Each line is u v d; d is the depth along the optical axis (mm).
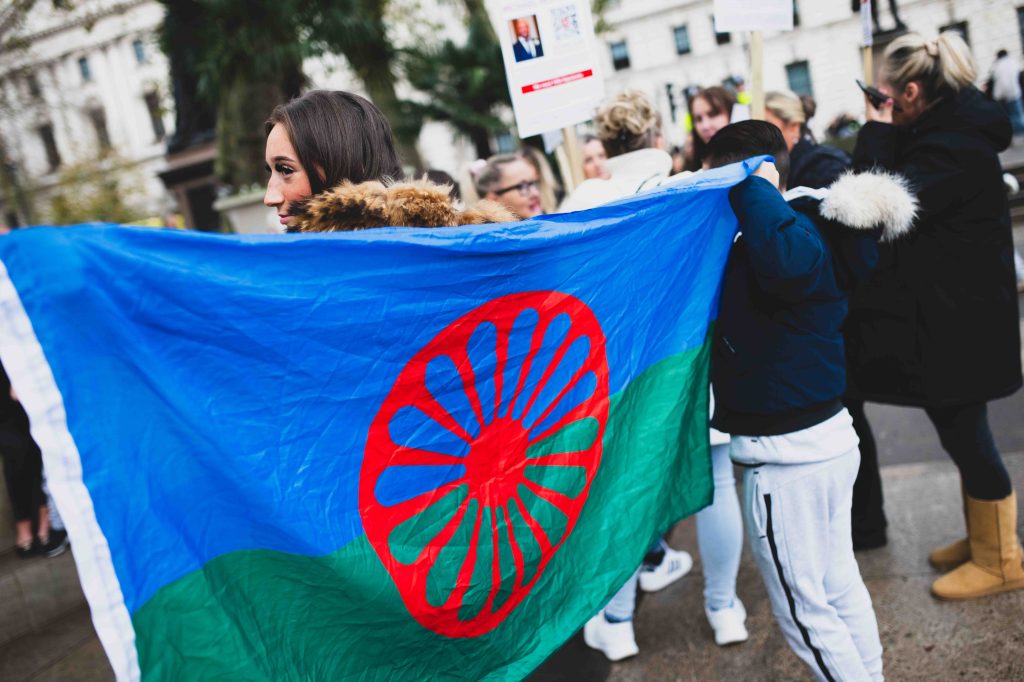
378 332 1671
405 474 1746
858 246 2129
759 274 2057
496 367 1897
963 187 2762
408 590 1745
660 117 3387
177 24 10227
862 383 3068
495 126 15258
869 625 2223
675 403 2324
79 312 1279
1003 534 2941
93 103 43406
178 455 1409
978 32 28734
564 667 3088
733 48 36312
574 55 3076
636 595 3508
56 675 3650
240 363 1494
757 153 2287
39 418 1251
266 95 9719
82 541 1282
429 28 15648
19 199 20094
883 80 2939
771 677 2785
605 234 2055
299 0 9602
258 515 1518
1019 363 2908
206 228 12461
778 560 2182
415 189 1817
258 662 1512
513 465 1957
